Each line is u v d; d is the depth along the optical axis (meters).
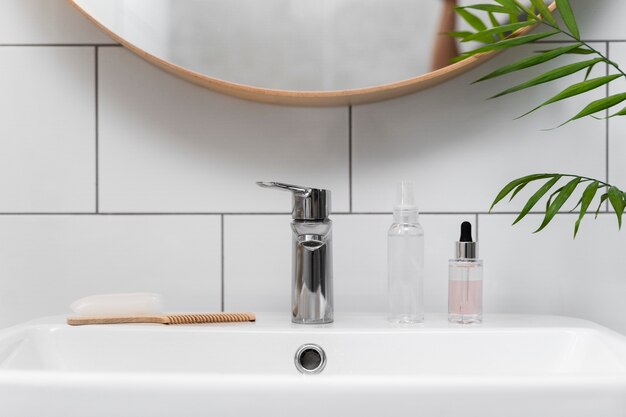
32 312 0.97
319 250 0.84
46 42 0.98
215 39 0.96
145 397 0.54
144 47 0.95
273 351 0.79
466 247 0.85
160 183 0.98
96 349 0.80
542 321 0.88
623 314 0.96
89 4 0.95
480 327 0.82
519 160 0.97
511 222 0.97
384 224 0.97
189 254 0.97
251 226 0.97
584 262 0.97
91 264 0.97
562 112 0.97
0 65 0.97
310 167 0.97
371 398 0.54
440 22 0.95
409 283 0.85
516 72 0.97
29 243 0.97
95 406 0.54
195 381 0.54
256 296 0.97
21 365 0.75
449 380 0.54
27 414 0.54
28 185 0.97
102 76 0.98
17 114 0.98
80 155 0.98
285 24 0.96
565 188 0.80
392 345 0.79
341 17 0.96
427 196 0.97
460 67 0.91
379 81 0.95
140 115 0.98
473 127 0.97
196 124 0.97
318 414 0.54
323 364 0.79
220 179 0.97
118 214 0.97
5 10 0.97
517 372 0.79
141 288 0.97
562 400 0.54
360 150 0.97
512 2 0.83
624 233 0.97
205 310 0.97
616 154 0.97
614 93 0.97
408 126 0.97
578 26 0.97
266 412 0.54
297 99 0.95
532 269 0.97
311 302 0.84
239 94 0.95
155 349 0.80
